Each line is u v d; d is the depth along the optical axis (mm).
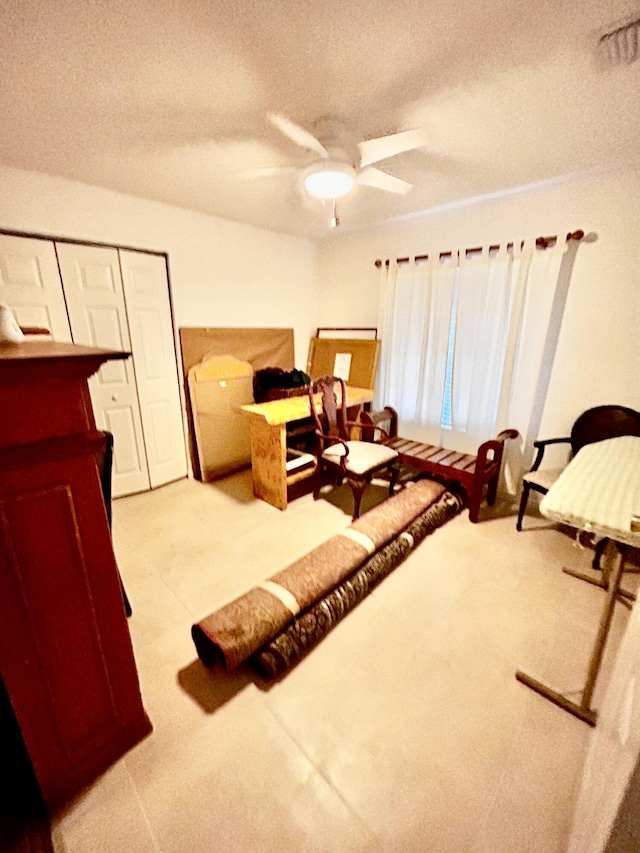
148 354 2961
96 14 1053
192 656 1538
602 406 2402
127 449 2980
